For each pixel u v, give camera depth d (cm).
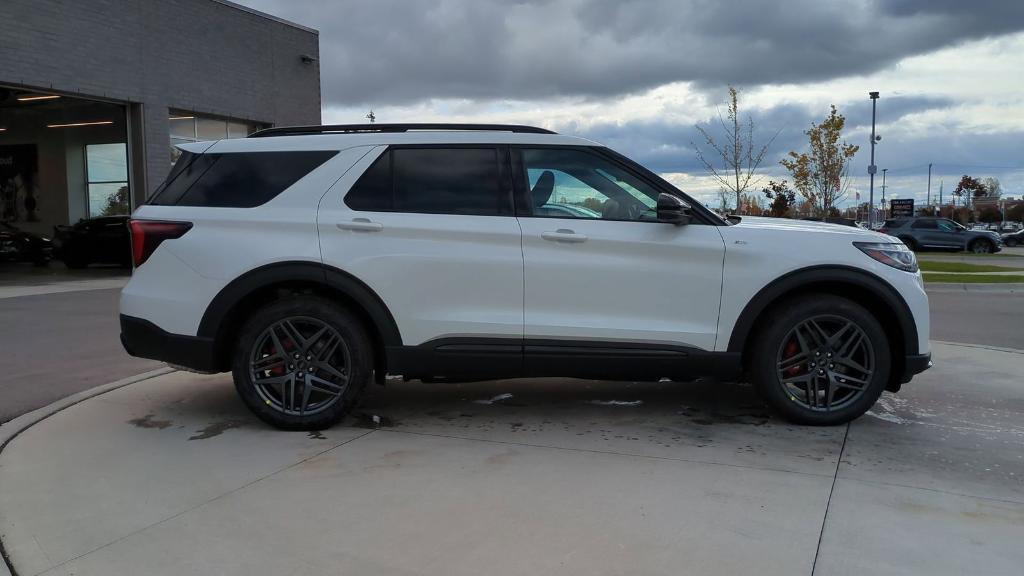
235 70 1948
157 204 473
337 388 463
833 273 454
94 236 1986
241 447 433
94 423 482
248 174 472
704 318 458
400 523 326
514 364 459
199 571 286
